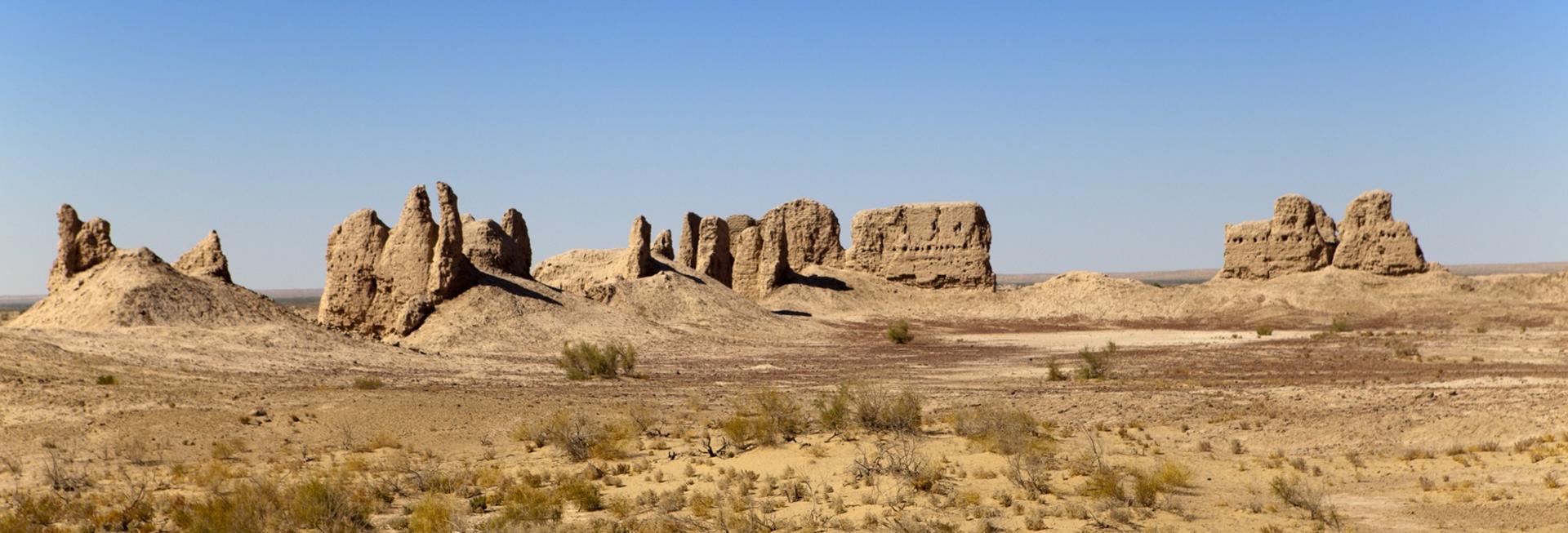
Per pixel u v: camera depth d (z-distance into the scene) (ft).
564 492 70.38
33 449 88.89
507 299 216.74
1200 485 69.26
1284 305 296.71
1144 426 97.91
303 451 89.97
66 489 76.28
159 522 66.90
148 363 136.26
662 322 251.80
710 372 169.48
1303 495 65.10
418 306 208.74
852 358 199.00
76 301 178.19
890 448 75.36
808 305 323.78
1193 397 117.29
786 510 62.39
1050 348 217.97
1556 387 112.88
